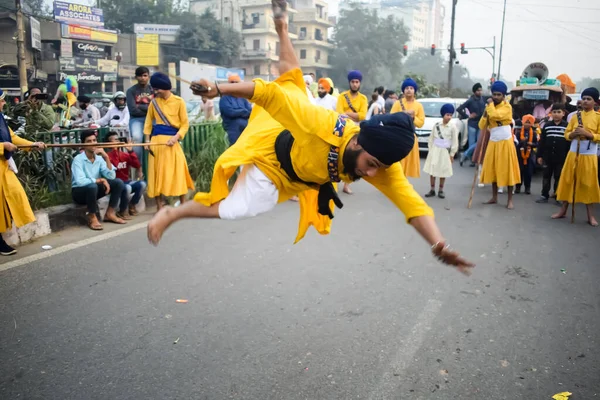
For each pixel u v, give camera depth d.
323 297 4.53
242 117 8.50
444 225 7.20
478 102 13.30
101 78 34.69
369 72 59.75
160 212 2.90
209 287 4.71
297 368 3.42
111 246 5.85
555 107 8.80
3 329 3.88
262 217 7.24
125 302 4.37
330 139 2.61
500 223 7.38
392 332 3.92
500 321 4.14
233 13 53.12
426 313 4.25
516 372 3.42
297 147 2.74
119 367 3.41
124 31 40.69
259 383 3.25
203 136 9.27
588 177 7.25
